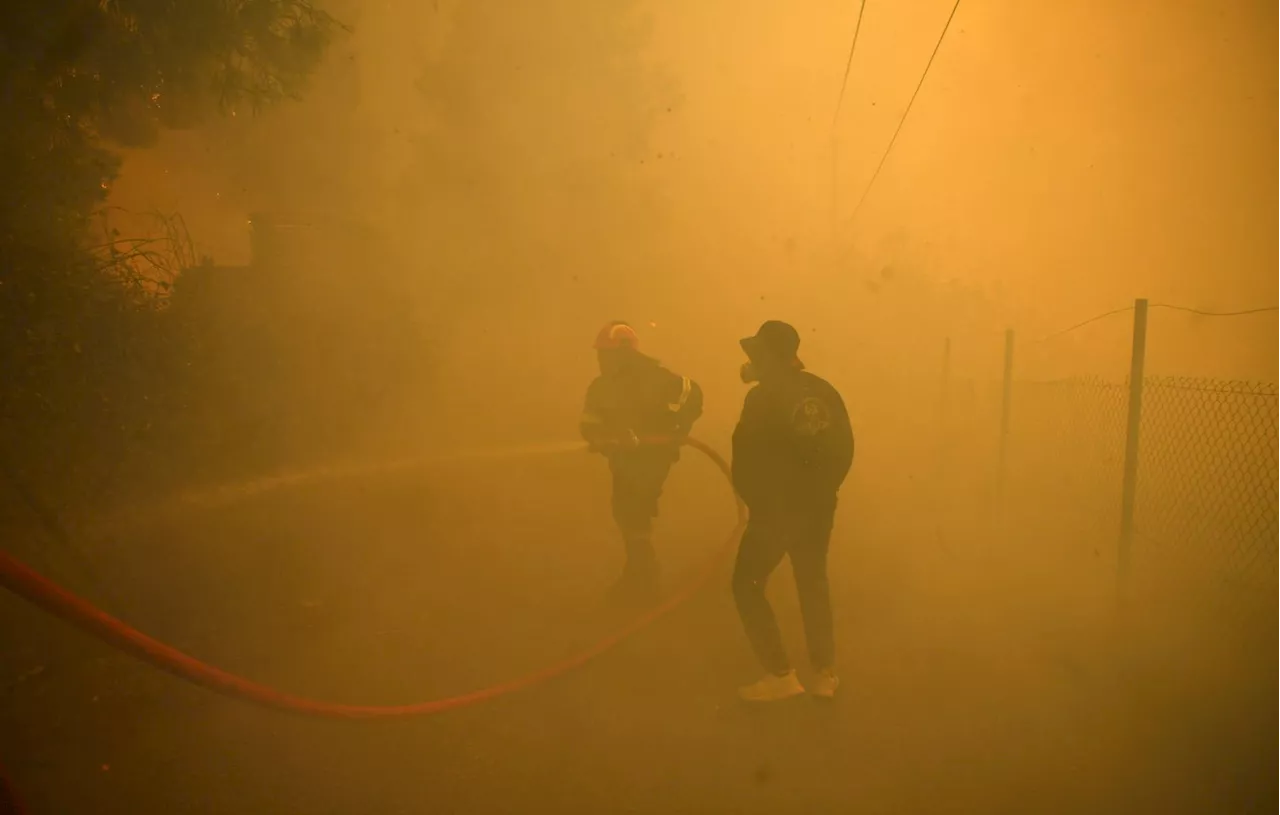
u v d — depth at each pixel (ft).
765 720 12.69
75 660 14.20
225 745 12.00
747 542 12.96
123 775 11.14
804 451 12.82
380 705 13.23
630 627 15.25
